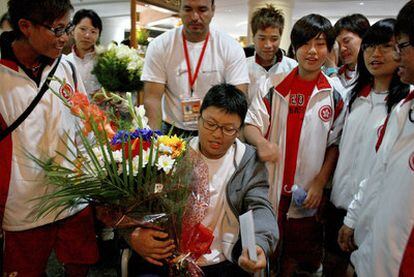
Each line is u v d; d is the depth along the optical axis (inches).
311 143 72.7
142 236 45.4
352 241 60.4
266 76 89.9
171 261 47.0
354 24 89.4
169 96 79.9
